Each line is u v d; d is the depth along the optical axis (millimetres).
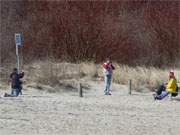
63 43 63469
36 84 45344
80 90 42312
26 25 64562
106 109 34250
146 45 67375
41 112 31750
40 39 62938
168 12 73312
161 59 65312
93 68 52000
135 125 28219
